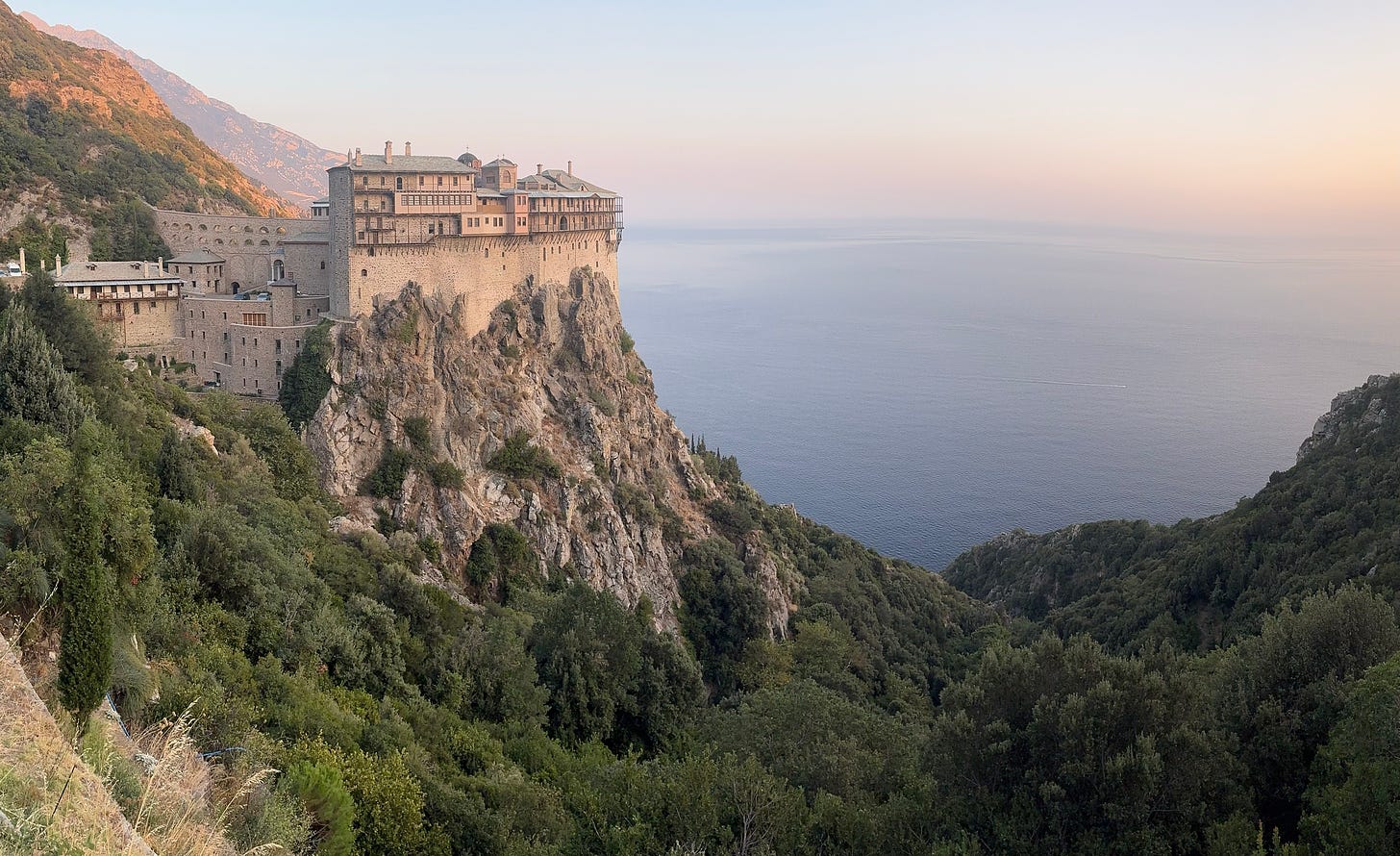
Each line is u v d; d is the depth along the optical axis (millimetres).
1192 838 52125
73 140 184750
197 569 68312
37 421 73188
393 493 139625
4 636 40406
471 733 72812
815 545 197250
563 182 196500
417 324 150375
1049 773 55531
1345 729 54406
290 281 153250
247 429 122500
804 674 138875
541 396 166125
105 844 30484
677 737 99438
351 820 45375
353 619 78688
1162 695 57125
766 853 51188
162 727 43375
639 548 159000
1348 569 113688
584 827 56375
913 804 58000
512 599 136625
